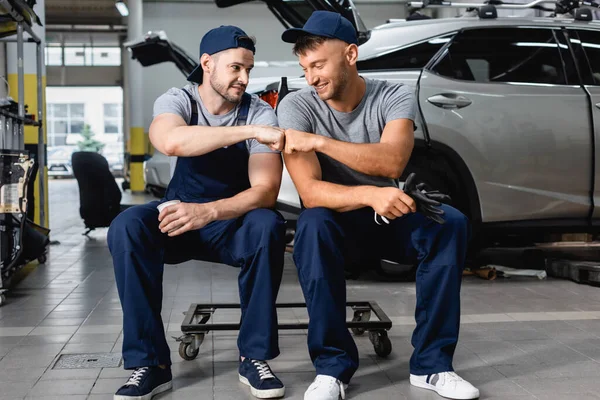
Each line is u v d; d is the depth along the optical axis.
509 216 3.96
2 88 6.30
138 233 2.10
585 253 5.30
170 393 2.15
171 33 18.05
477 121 3.85
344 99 2.32
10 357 2.53
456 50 3.97
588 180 4.02
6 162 3.71
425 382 2.17
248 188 2.40
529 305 3.47
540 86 4.01
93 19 24.41
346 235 2.26
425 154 3.95
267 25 18.19
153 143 2.26
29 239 4.21
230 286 4.09
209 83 2.31
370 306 2.74
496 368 2.40
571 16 4.57
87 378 2.28
